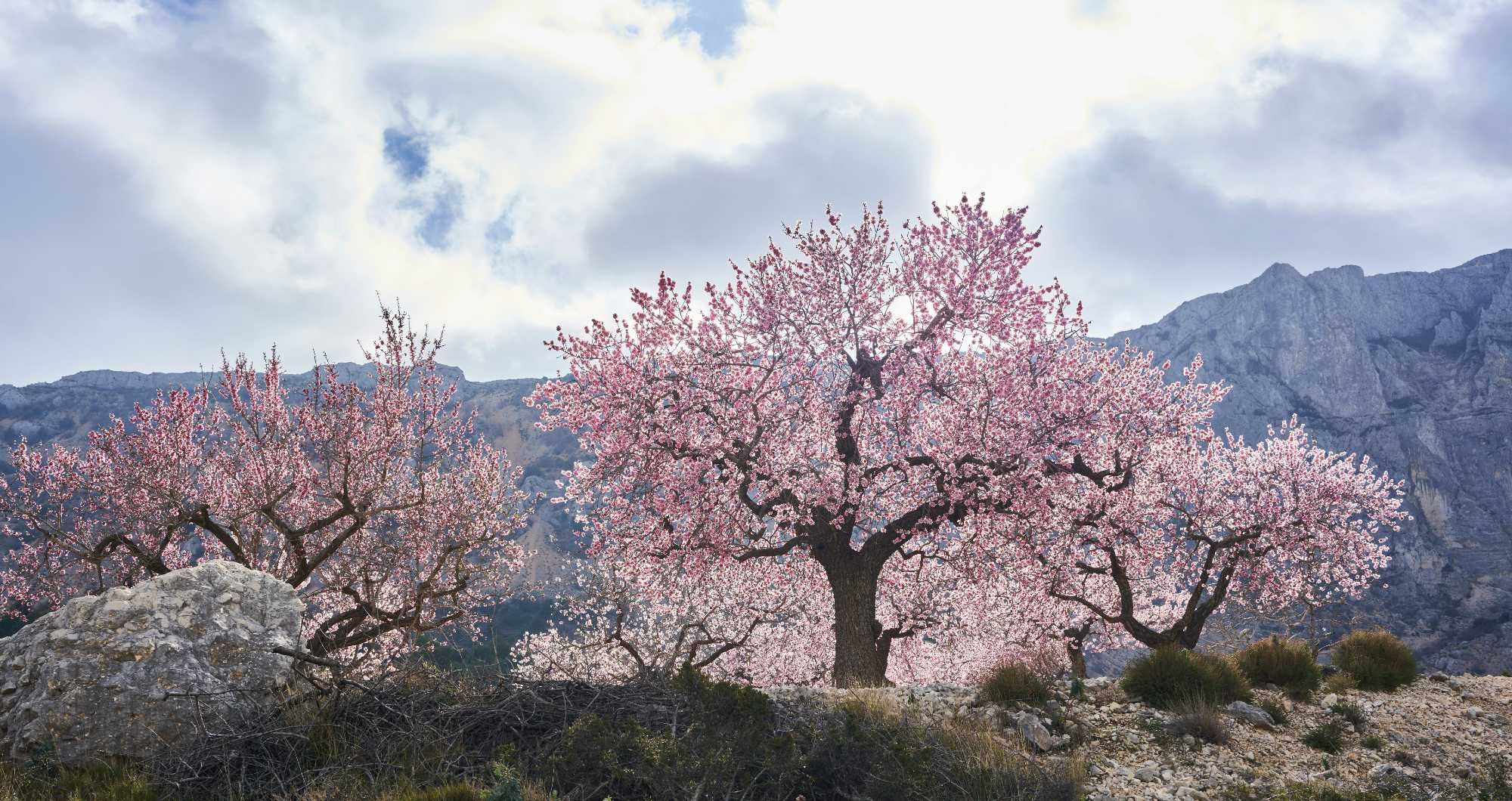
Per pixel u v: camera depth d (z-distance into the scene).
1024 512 19.80
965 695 11.45
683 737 7.86
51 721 7.54
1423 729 10.59
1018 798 7.61
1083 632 27.73
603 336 19.61
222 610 8.74
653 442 19.17
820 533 19.50
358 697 8.27
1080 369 22.41
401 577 16.98
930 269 20.59
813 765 7.67
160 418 16.81
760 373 20.30
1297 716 10.87
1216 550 24.98
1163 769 9.06
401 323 16.88
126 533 15.41
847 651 18.66
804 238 20.98
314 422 16.00
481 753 7.48
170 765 7.27
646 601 26.53
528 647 26.25
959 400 20.44
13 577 16.88
